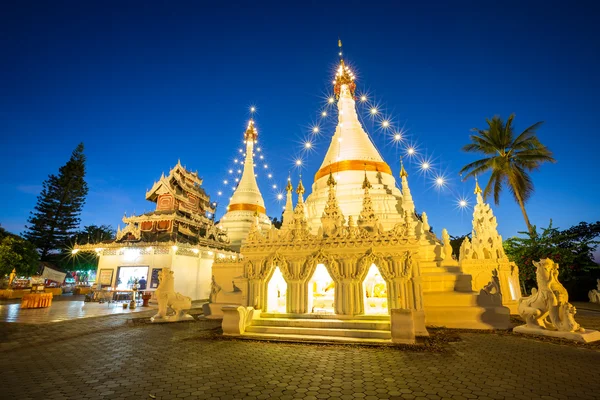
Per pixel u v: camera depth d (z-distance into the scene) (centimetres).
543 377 675
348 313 1231
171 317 1559
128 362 830
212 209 4350
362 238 1303
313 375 707
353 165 2205
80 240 5125
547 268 1162
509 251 2900
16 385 661
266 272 1366
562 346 975
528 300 1222
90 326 1398
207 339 1117
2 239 3238
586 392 588
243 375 711
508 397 568
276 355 890
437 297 1438
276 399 572
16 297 2914
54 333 1234
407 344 991
